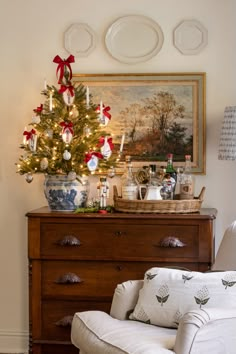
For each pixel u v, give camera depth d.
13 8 4.27
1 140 4.29
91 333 2.83
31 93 4.27
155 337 2.68
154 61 4.20
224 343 2.50
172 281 2.96
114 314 3.11
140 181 3.99
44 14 4.26
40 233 3.77
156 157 4.20
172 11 4.18
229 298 2.83
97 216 3.72
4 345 4.30
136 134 4.20
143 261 3.71
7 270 4.33
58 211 3.87
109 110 4.09
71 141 3.82
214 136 4.17
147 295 2.98
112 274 3.74
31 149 3.81
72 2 4.24
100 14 4.22
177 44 4.17
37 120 3.90
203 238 3.66
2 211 4.31
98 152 3.82
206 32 4.16
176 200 3.77
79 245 3.75
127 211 3.79
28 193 4.30
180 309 2.88
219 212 4.18
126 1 4.20
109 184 4.23
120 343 2.62
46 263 3.78
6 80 4.29
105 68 4.23
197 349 2.45
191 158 4.18
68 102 3.81
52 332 3.79
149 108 4.19
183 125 4.17
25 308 4.32
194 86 4.16
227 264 3.32
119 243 3.72
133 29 4.20
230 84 4.15
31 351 3.81
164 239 3.67
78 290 3.76
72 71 4.25
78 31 4.23
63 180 3.85
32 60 4.27
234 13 4.14
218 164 4.18
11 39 4.27
